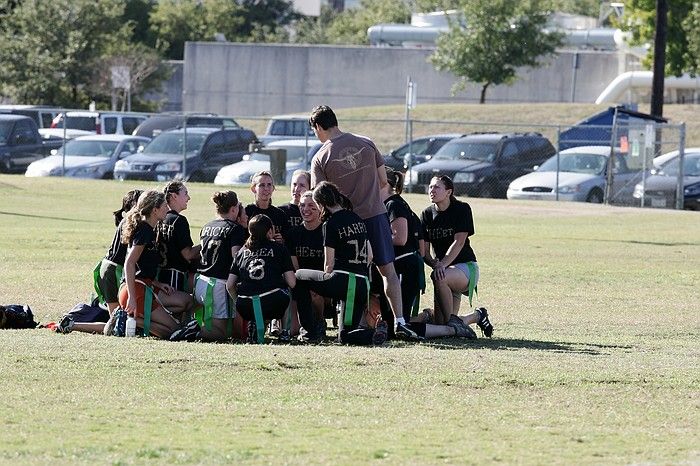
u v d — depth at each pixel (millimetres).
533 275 47875
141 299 30266
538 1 161375
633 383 25125
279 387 23984
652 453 19609
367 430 20781
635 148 90125
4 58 166000
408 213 31781
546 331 34438
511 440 20312
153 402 22438
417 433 20625
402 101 170375
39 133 105125
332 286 29797
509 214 78562
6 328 31547
